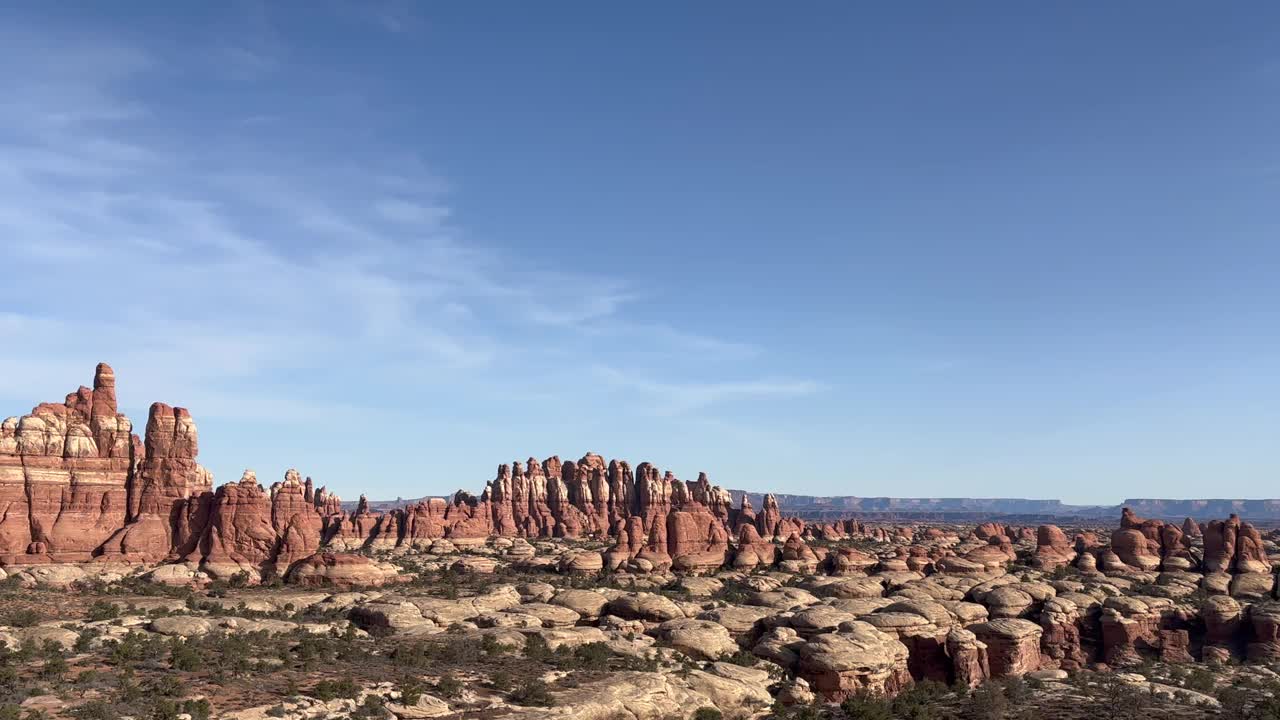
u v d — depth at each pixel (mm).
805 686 96000
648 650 100250
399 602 114125
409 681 79688
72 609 107562
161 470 141375
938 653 112625
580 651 96000
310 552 144000
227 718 66312
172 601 116938
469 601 121250
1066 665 126938
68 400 140500
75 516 133000
